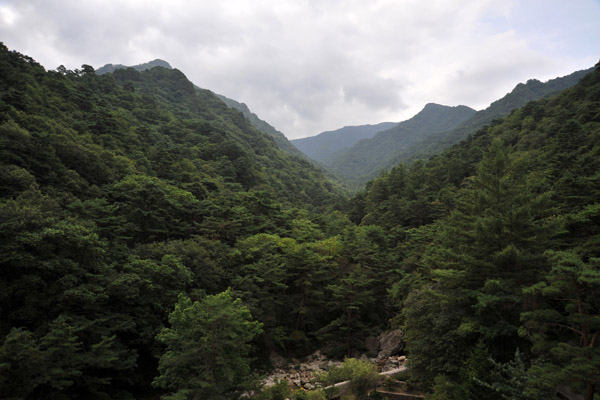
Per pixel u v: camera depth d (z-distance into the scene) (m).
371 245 44.97
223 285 33.66
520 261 19.31
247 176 87.31
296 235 48.06
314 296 38.09
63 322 17.52
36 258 19.86
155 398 24.06
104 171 41.38
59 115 52.47
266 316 31.59
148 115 99.62
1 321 19.28
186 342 15.80
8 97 41.12
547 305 18.53
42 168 33.25
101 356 18.64
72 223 24.80
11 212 20.81
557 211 23.17
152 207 37.12
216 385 15.66
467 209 31.19
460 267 22.20
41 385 17.17
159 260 28.55
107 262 26.05
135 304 24.78
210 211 42.66
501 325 17.72
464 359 18.98
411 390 22.67
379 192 79.62
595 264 11.99
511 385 14.62
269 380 28.78
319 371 29.39
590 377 10.76
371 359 32.25
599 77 78.75
